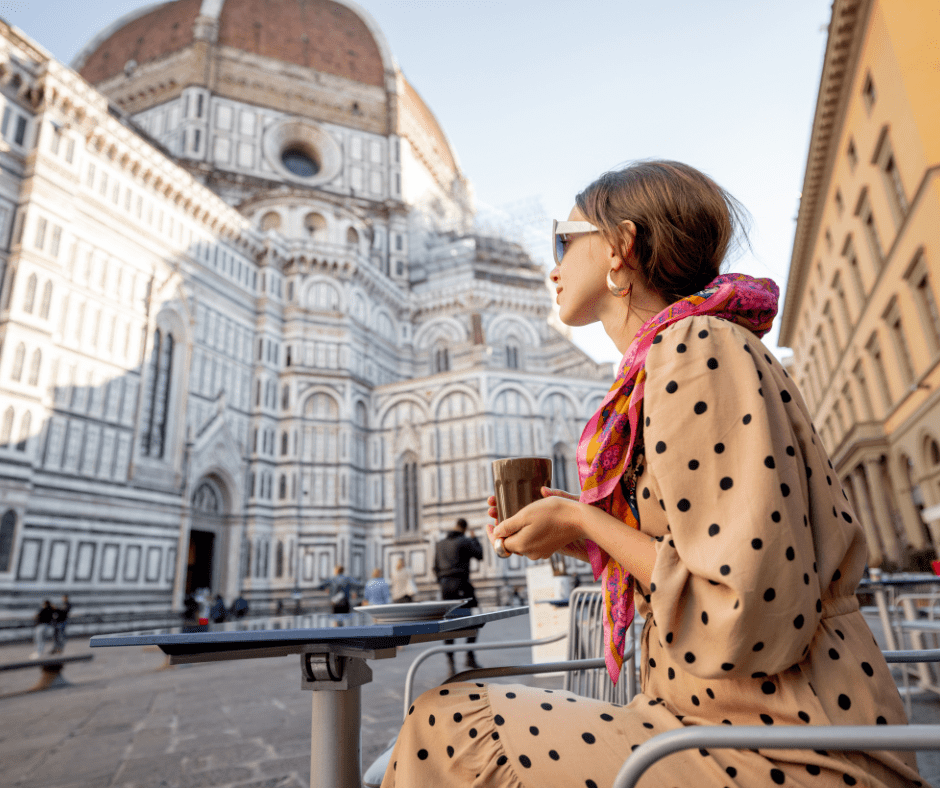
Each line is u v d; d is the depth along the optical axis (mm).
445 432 37938
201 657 1584
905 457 20703
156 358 27781
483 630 17094
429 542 36000
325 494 34406
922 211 14297
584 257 1334
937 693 5016
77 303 24031
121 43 50250
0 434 20516
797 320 33938
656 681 1093
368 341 40656
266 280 35250
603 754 966
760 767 868
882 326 19188
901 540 21469
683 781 904
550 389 39812
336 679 1604
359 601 32469
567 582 7965
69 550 22297
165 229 28953
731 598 824
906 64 13969
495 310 46812
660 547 931
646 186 1234
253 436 32781
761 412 894
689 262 1212
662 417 941
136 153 27391
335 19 54062
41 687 9852
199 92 43656
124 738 5551
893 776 888
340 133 49281
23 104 23641
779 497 844
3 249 22141
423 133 57344
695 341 980
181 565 26562
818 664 895
